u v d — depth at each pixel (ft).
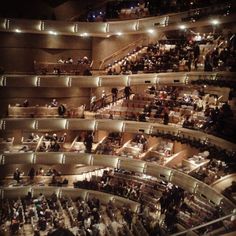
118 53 137.90
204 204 91.86
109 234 95.45
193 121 100.42
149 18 122.52
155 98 118.32
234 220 54.19
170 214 89.04
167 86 121.90
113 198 115.03
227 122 86.43
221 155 83.76
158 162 111.65
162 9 119.96
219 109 91.66
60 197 122.93
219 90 102.63
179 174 100.83
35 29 128.26
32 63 135.95
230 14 100.01
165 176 106.83
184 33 122.93
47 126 126.62
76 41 139.85
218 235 47.75
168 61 114.52
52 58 138.21
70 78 129.18
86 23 130.41
